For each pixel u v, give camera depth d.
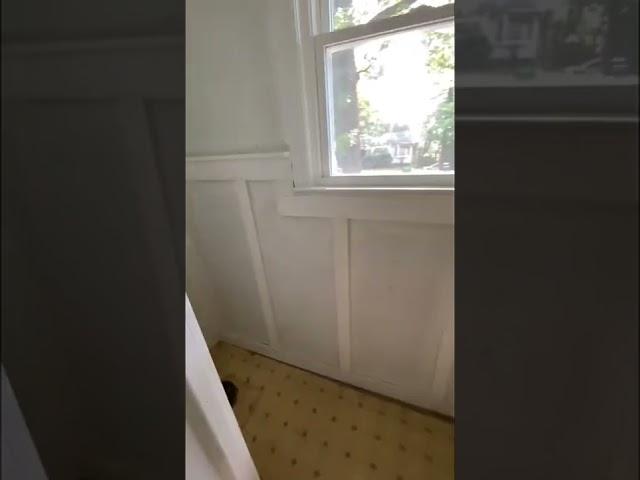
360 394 1.41
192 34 1.15
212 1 1.08
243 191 1.30
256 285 1.51
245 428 1.28
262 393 1.44
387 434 1.23
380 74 1.02
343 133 1.12
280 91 1.07
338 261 1.21
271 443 1.22
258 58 1.07
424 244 1.05
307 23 0.98
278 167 1.18
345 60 1.03
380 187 1.05
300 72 1.03
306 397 1.41
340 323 1.34
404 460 1.14
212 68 1.17
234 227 1.43
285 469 1.13
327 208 1.13
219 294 1.69
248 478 0.86
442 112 0.99
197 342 0.62
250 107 1.16
